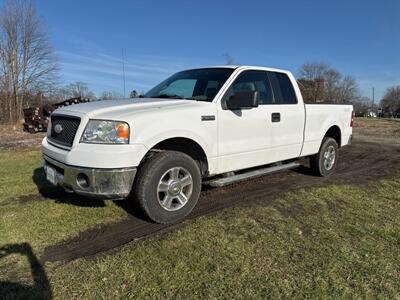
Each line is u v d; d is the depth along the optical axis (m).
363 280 2.92
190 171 4.19
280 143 5.37
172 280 2.87
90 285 2.78
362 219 4.27
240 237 3.67
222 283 2.83
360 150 10.31
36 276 2.90
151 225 4.04
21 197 4.98
